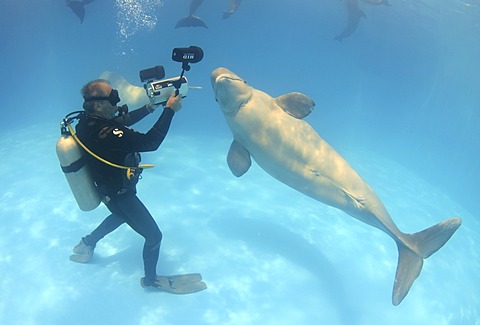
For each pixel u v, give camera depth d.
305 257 5.90
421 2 15.23
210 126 11.48
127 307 4.42
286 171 4.98
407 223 7.99
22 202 6.54
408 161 12.82
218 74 4.36
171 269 5.13
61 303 4.40
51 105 12.81
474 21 14.95
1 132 10.22
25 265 4.97
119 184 3.29
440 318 5.37
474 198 10.98
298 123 4.95
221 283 5.02
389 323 5.04
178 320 4.35
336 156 5.06
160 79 3.27
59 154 2.98
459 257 7.16
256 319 4.57
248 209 7.00
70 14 16.34
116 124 3.01
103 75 8.90
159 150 9.23
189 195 7.18
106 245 5.40
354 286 5.56
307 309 4.90
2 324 4.09
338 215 7.33
